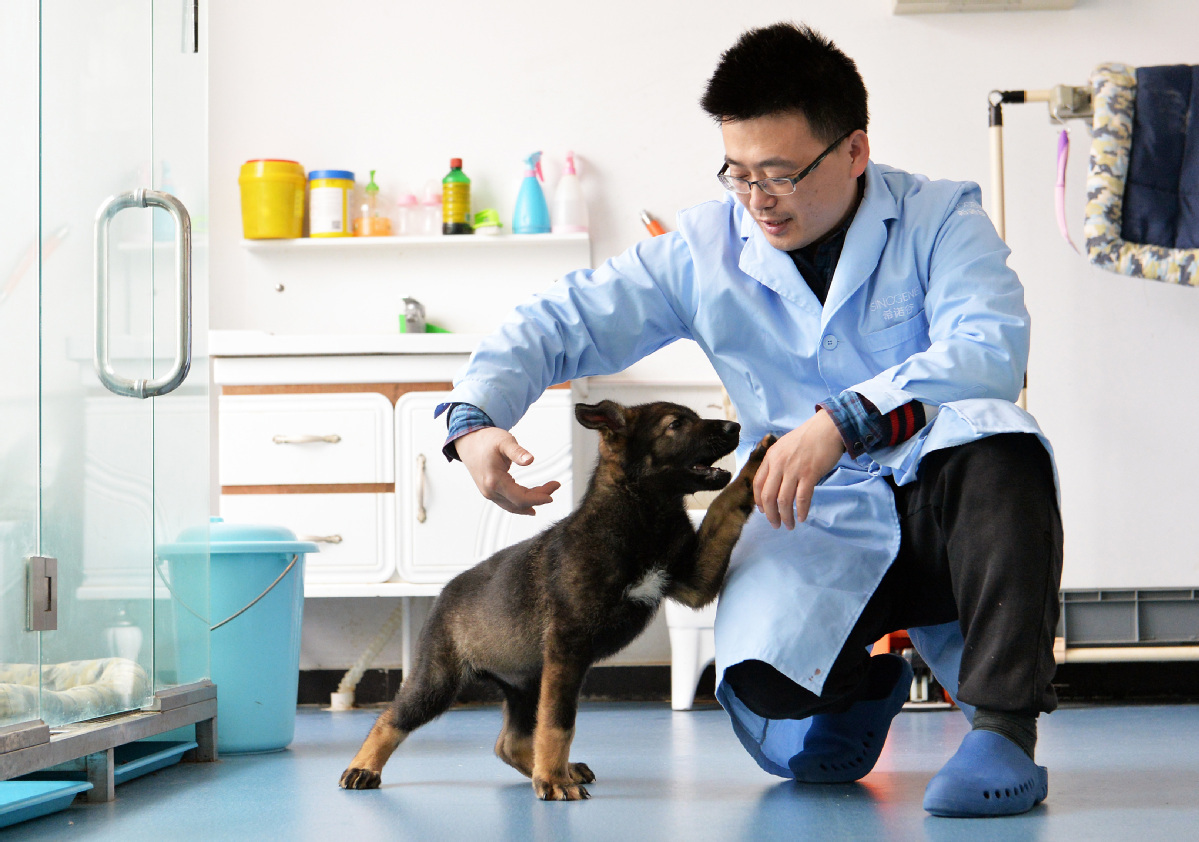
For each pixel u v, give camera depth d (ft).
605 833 4.83
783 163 5.34
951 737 8.57
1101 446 12.87
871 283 5.81
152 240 7.64
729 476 6.13
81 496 6.62
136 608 7.24
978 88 13.47
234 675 8.43
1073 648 11.68
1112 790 5.72
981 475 4.89
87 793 6.29
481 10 14.10
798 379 6.03
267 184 13.62
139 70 7.54
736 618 5.41
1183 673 12.25
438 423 11.94
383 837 4.89
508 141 14.02
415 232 13.96
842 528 5.55
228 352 12.03
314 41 14.21
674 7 13.94
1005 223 12.42
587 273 6.34
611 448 6.06
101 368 6.89
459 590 6.68
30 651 6.02
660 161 13.89
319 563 11.98
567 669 5.94
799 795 5.79
